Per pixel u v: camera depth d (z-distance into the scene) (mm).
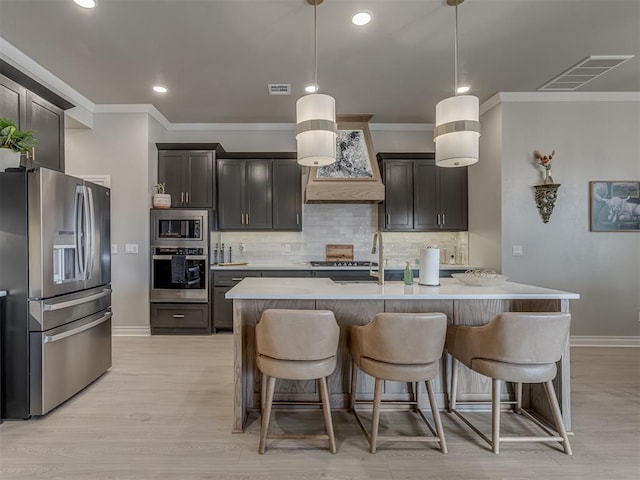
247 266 4539
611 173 3975
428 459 1936
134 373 3141
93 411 2455
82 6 2436
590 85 3783
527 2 2439
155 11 2500
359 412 2441
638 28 2748
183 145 4543
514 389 2494
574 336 3971
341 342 2436
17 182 2330
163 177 4574
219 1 2402
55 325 2451
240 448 2027
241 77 3541
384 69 3391
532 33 2811
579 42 2951
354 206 5109
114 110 4258
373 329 1956
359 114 4531
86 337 2795
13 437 2133
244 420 2281
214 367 3293
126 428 2234
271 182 4793
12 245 2338
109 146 4281
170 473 1807
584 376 3090
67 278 2600
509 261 3973
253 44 2945
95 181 4293
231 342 4082
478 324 2428
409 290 2314
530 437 2008
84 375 2768
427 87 3807
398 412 2449
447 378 2482
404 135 5094
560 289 3961
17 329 2336
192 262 4359
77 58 3148
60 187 2492
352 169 4398
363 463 1898
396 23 2672
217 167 4754
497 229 4066
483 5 2467
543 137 3971
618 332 3959
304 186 4961
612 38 2891
